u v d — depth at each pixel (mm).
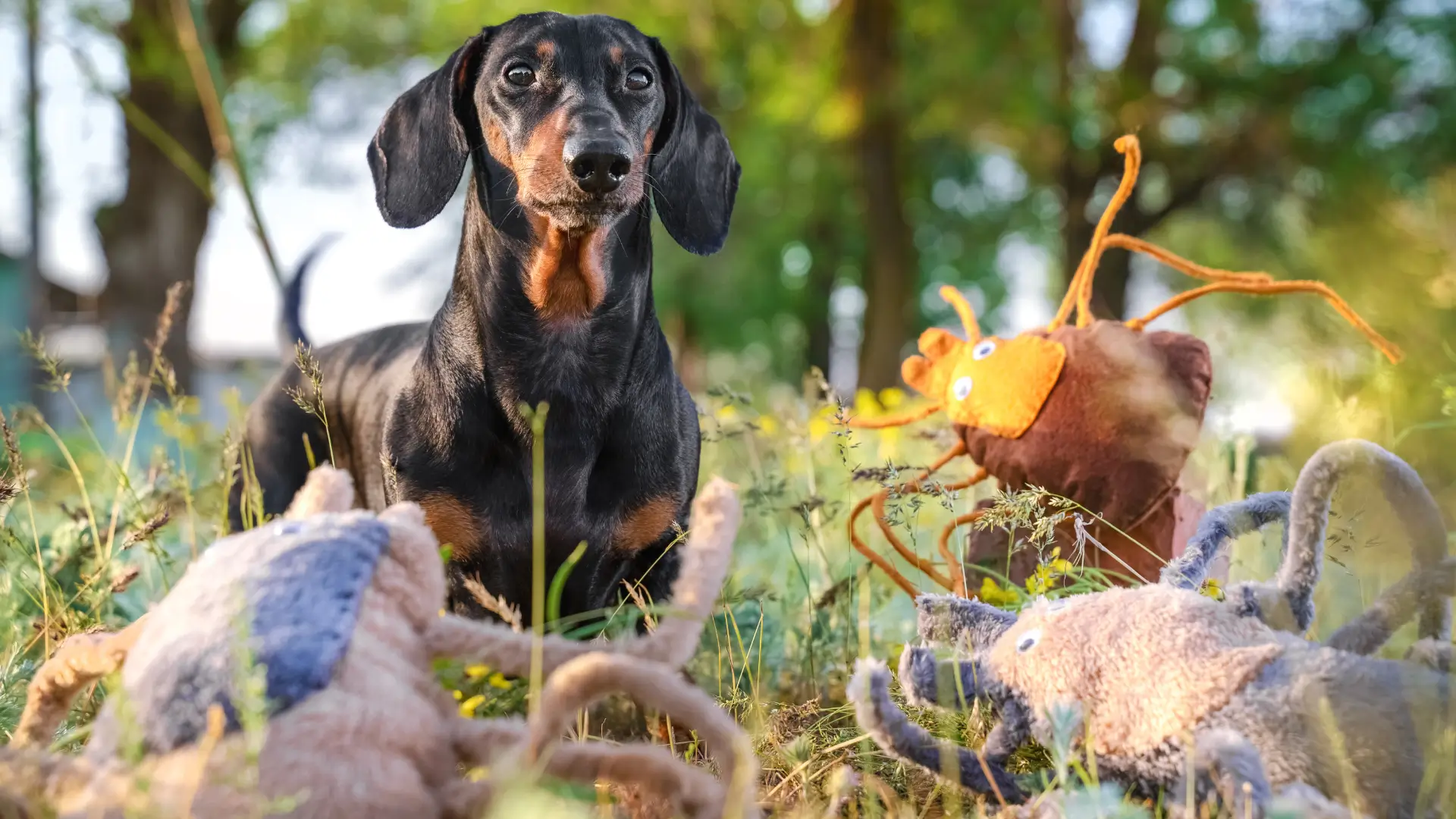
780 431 984
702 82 4242
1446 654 528
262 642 452
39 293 2719
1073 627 548
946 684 563
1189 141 4156
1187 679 512
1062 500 697
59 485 1116
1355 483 623
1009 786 546
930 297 5590
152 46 3531
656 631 500
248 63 4137
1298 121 4059
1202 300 2934
